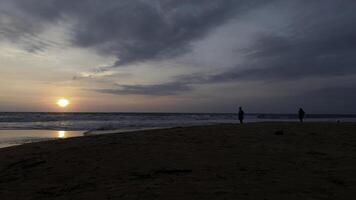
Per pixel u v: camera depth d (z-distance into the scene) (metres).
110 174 9.20
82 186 8.26
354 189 7.07
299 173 8.61
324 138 15.26
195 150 12.23
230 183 7.71
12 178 9.67
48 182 8.94
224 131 17.81
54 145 15.12
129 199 6.78
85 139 16.39
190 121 67.50
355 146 13.27
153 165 9.88
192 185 7.60
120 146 13.41
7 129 39.28
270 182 7.73
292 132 17.19
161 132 17.75
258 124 23.14
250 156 11.05
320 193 6.82
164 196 6.86
